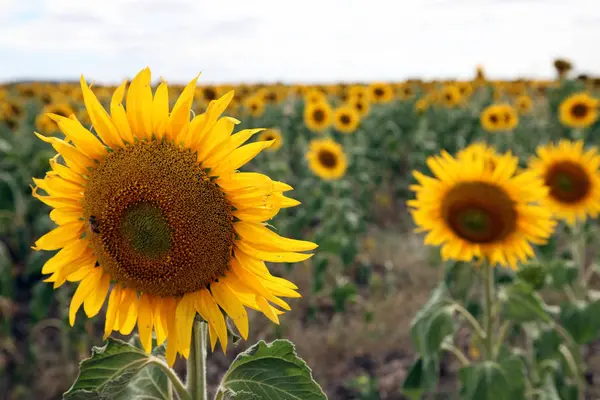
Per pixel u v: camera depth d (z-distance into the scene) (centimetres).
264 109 1772
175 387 235
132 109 221
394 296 857
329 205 912
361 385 639
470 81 2359
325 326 797
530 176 429
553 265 560
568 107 1204
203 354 242
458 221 436
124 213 222
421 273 916
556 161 598
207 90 1497
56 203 227
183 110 219
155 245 220
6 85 3050
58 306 807
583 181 586
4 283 682
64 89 2117
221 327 222
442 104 1919
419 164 1420
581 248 619
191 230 219
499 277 539
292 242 220
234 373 233
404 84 2309
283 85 2262
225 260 226
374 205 1312
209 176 222
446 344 468
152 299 230
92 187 225
